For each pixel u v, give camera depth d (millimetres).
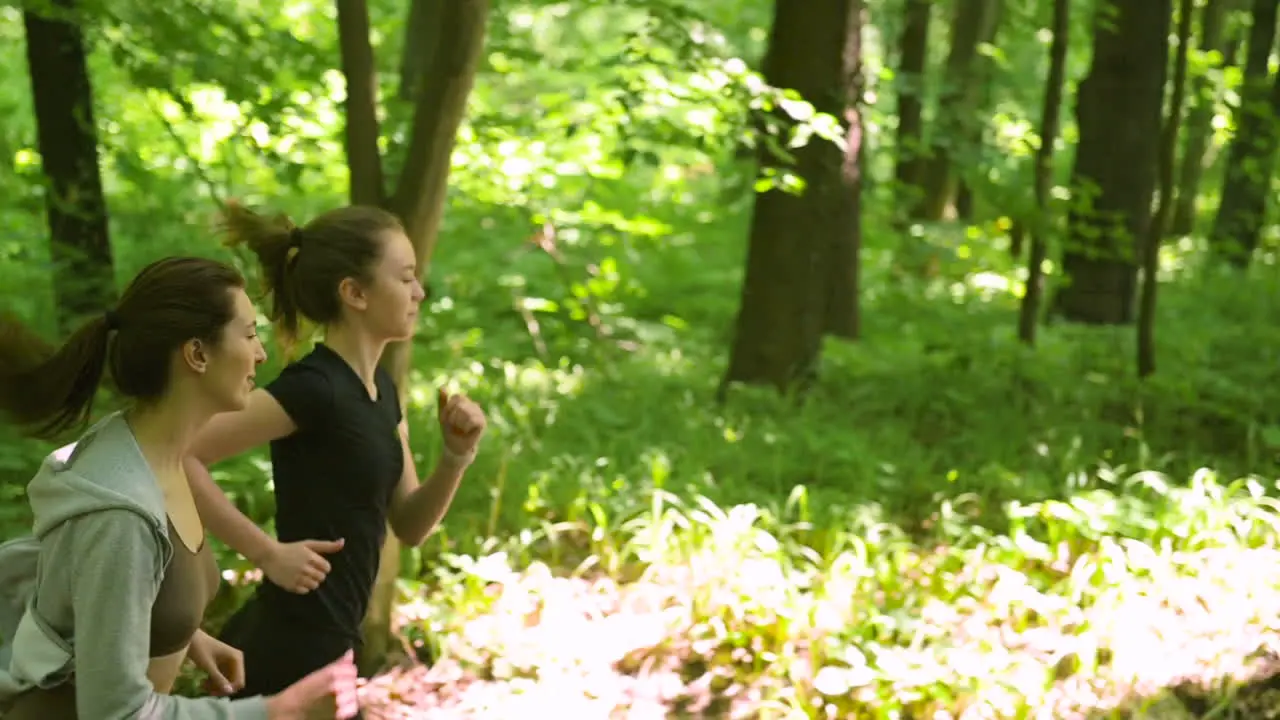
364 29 3951
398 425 3053
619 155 5531
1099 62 9141
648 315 9461
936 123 9250
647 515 5223
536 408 6594
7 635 2221
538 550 5145
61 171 6043
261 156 6242
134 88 6281
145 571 2055
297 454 2867
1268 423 6906
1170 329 8984
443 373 7145
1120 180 9109
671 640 4457
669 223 12109
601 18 15148
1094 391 7242
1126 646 4359
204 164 8109
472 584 4637
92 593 2023
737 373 7219
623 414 6609
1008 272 11172
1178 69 7129
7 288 6812
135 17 5613
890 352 8141
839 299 8648
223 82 5691
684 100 5547
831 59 6945
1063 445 6379
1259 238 11883
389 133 5555
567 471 5711
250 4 7715
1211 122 11133
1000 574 4684
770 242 7102
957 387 7277
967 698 4047
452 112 3914
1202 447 6641
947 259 11180
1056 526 5133
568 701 4059
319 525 2871
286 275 2963
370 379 2949
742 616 4465
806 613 4426
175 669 2311
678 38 5422
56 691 2139
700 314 9531
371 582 2973
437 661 4285
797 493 5191
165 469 2193
